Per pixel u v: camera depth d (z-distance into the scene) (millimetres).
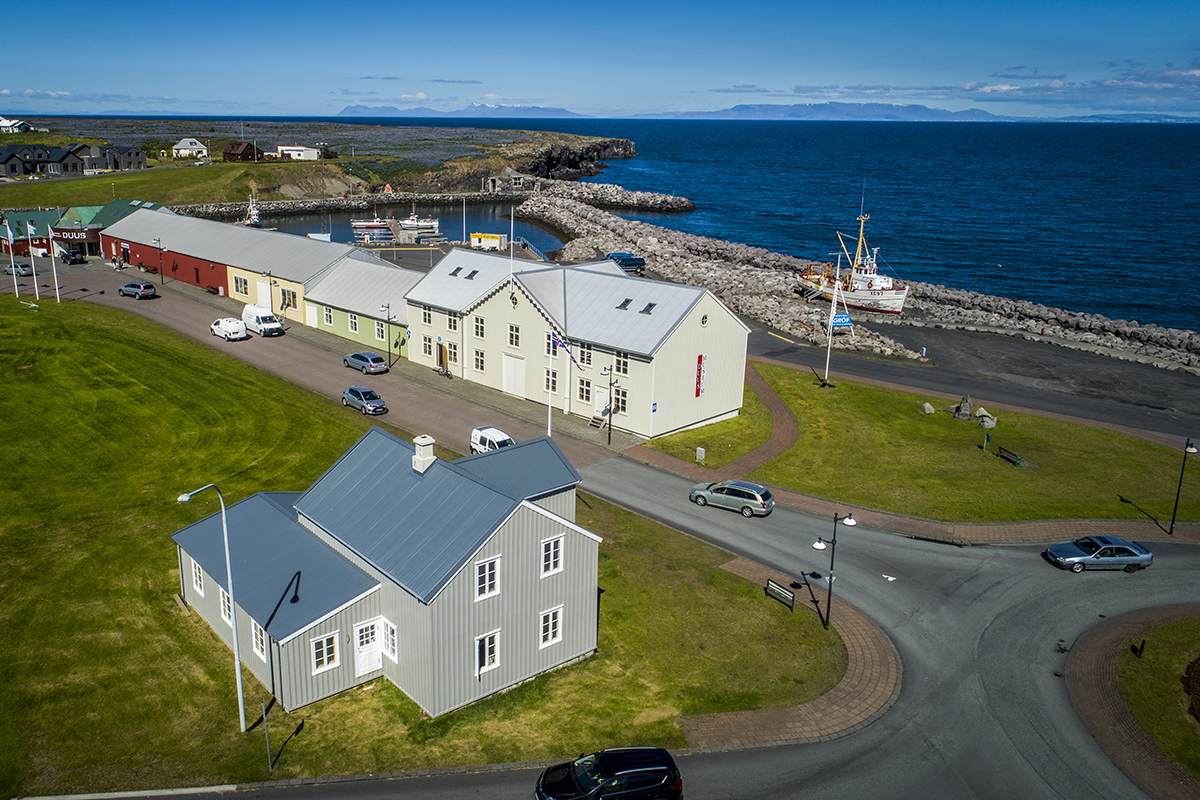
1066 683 29875
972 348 76375
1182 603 35250
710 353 53531
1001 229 156500
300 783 24047
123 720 26672
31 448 47969
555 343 55031
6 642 30594
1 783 23875
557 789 23094
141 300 81375
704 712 27844
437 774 24547
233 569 30062
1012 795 24547
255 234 85750
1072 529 41688
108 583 34844
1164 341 79938
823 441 52531
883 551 39125
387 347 68438
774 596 34875
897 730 27234
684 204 186000
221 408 54844
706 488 43500
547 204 175250
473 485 28672
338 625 27672
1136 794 24719
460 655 26938
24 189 147500
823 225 164375
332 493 31688
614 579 35969
